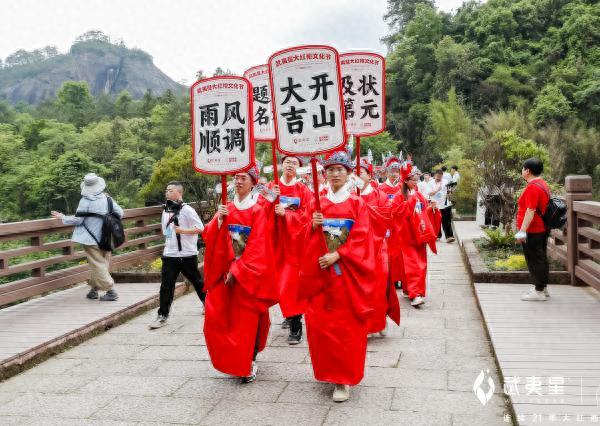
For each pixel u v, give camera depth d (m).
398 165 7.90
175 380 4.71
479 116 42.19
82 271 8.19
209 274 4.52
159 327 6.47
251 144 4.50
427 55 51.38
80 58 198.25
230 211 4.65
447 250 12.66
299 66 4.24
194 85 4.65
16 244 22.20
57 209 38.47
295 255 5.11
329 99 4.21
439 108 37.69
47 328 6.02
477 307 6.89
